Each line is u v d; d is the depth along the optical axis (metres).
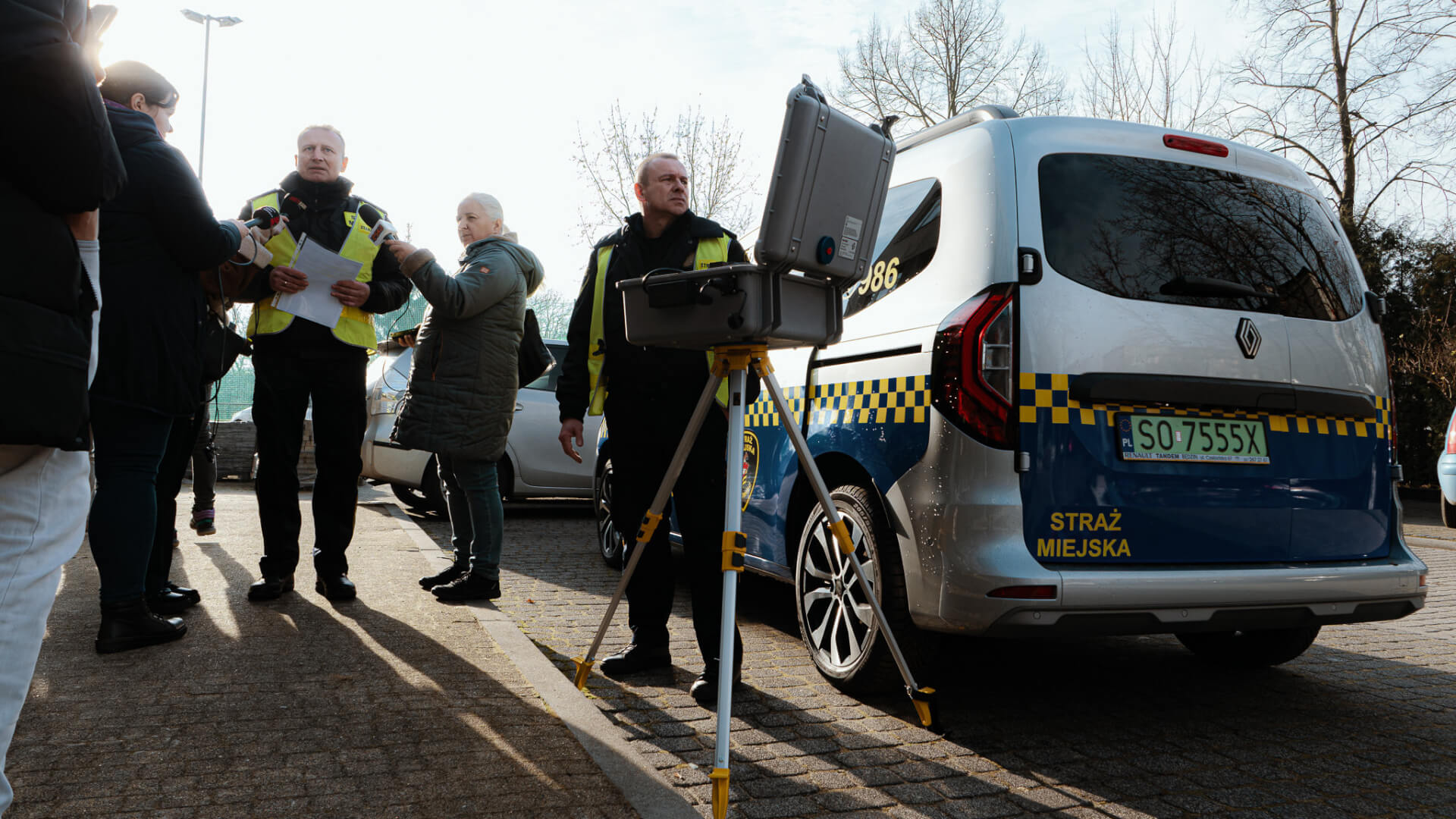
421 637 3.56
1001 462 2.81
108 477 3.21
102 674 2.96
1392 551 3.31
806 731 2.98
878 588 3.14
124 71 3.30
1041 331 2.88
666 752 2.76
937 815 2.38
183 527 6.45
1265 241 3.28
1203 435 3.01
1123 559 2.88
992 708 3.32
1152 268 3.05
